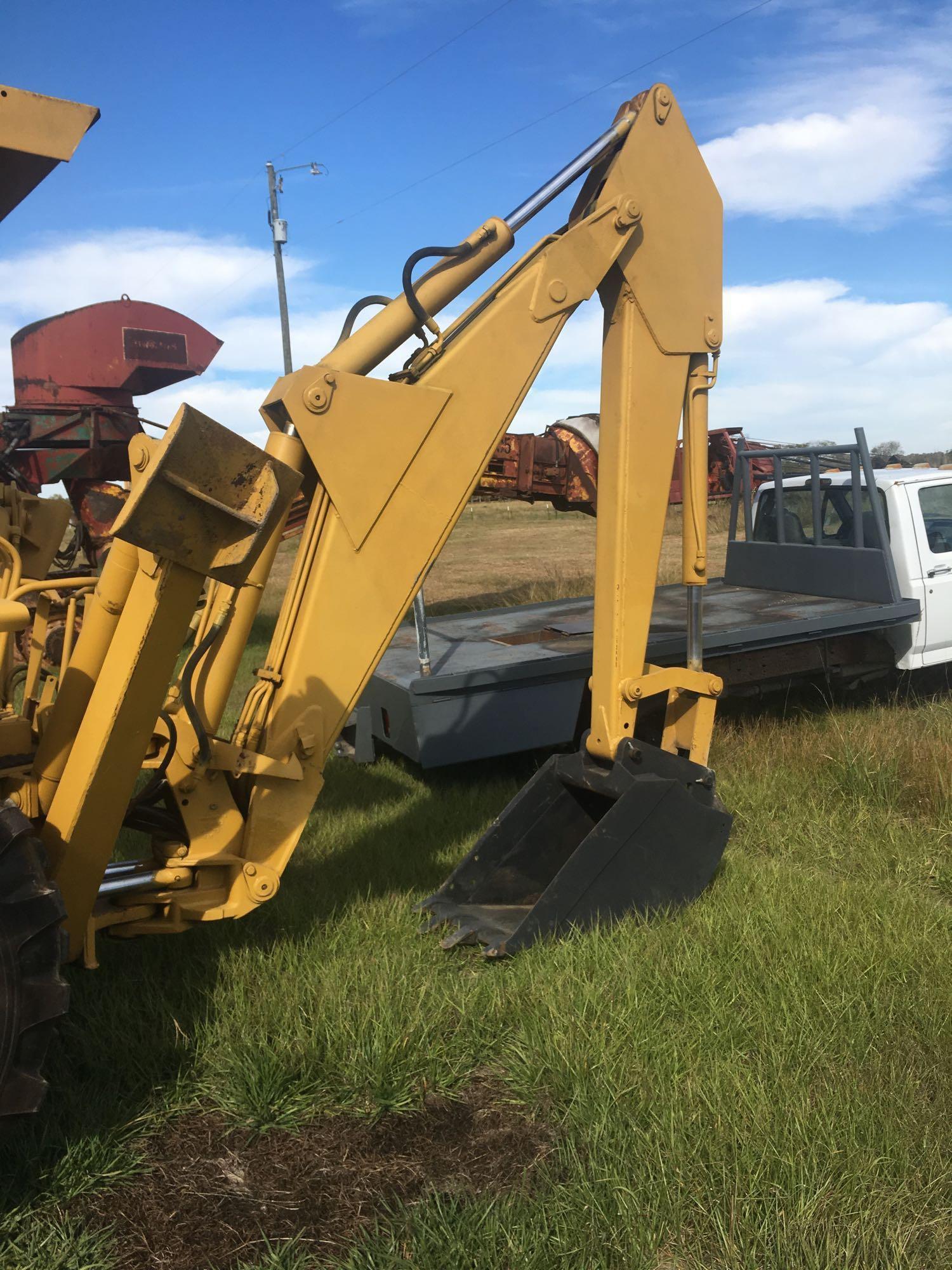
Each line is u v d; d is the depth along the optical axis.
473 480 3.43
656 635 6.45
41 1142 2.61
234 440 2.28
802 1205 2.34
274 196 28.34
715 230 4.00
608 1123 2.67
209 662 3.16
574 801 4.34
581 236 3.58
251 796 3.22
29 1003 2.26
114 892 2.98
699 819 3.98
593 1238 2.29
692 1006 3.27
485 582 17.08
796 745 6.07
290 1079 2.90
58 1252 2.30
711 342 4.01
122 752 2.63
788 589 8.13
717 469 10.88
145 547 2.31
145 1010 3.25
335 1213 2.45
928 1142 2.58
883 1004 3.24
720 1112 2.68
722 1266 2.23
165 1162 2.64
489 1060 3.09
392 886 4.41
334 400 3.14
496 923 3.93
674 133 3.85
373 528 3.27
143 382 9.44
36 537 3.40
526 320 3.50
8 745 2.67
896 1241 2.24
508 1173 2.58
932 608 7.24
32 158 2.56
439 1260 2.25
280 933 3.84
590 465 7.70
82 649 2.86
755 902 4.00
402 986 3.37
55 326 8.77
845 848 4.79
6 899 2.25
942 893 4.33
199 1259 2.30
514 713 5.57
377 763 6.53
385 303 3.38
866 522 7.46
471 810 5.48
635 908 3.88
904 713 6.94
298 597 3.26
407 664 6.19
